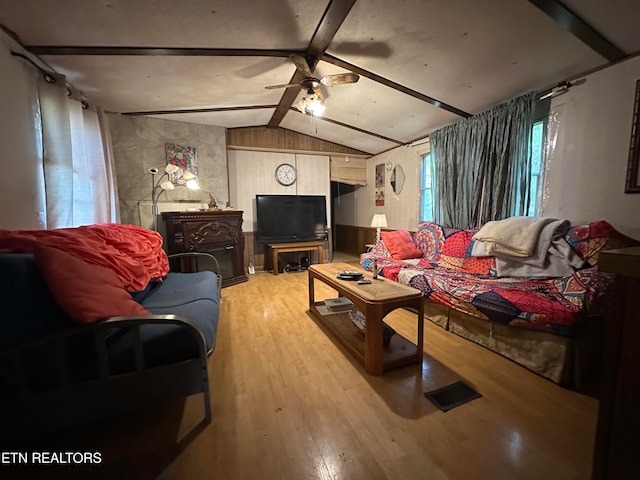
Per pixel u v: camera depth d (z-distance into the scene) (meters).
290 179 4.98
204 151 4.03
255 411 1.41
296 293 3.50
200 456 1.15
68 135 2.21
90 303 1.09
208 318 1.60
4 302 1.00
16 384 1.03
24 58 1.87
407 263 3.22
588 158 2.26
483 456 1.13
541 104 2.64
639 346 0.55
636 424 0.57
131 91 2.71
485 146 3.02
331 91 3.09
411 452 1.16
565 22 1.74
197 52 2.13
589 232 2.07
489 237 2.51
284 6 1.69
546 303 1.65
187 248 3.38
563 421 1.32
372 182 5.47
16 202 1.78
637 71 1.97
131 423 1.34
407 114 3.45
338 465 1.10
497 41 1.99
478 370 1.75
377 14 1.77
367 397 1.51
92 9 1.59
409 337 2.23
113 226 2.14
